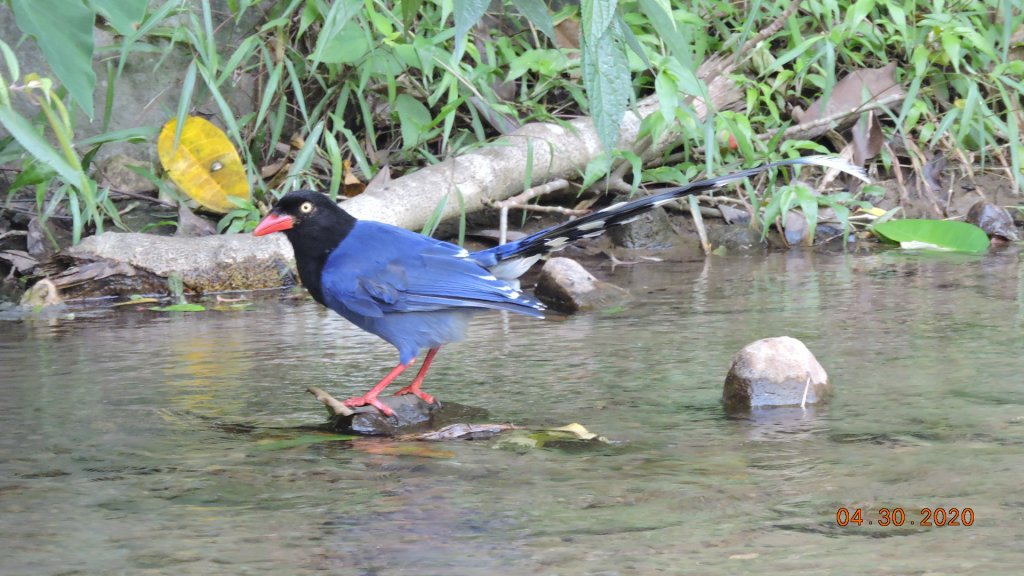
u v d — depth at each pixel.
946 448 7.58
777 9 18.58
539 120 17.72
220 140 15.95
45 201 16.27
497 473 7.31
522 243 9.59
